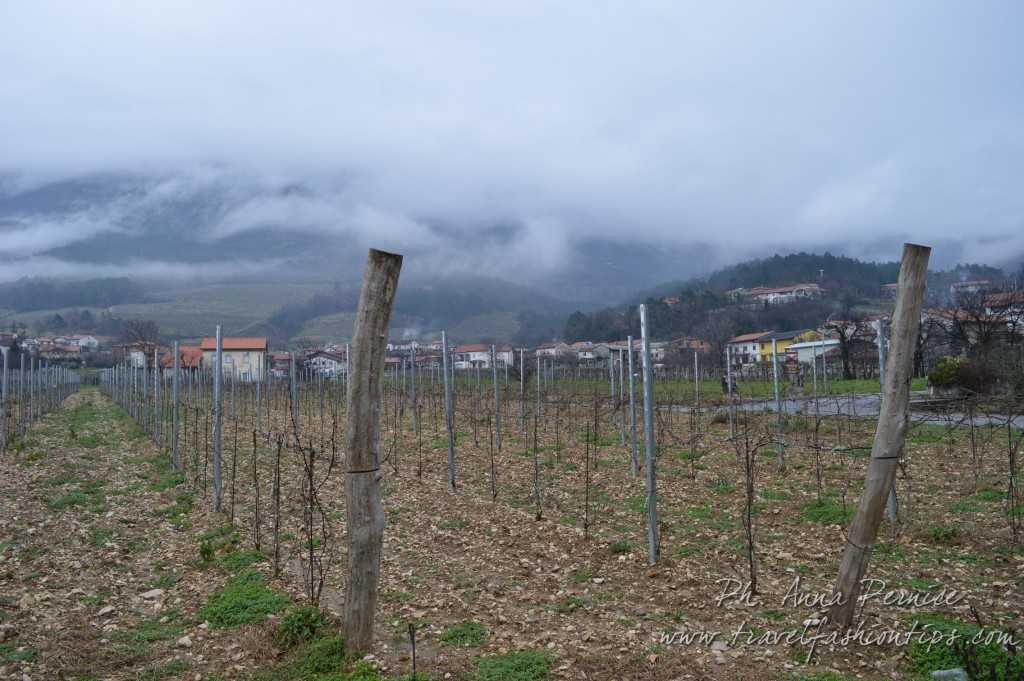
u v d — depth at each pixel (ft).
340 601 23.13
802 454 51.42
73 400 150.30
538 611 22.16
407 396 97.09
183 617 22.35
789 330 312.09
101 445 66.85
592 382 116.78
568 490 41.68
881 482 18.35
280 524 33.71
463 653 18.85
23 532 31.91
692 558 27.27
